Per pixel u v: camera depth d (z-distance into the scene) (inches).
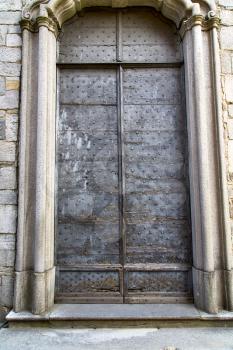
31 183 134.3
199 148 133.5
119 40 152.7
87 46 152.6
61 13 147.0
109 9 154.5
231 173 136.1
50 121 137.6
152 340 111.8
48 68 139.5
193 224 135.7
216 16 141.2
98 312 125.3
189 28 142.1
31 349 105.8
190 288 137.0
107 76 151.3
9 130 137.4
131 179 144.9
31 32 142.5
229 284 127.2
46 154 134.1
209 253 127.6
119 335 115.7
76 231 141.6
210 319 121.5
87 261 139.9
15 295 126.3
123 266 138.7
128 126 147.9
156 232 141.8
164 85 150.6
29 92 138.6
